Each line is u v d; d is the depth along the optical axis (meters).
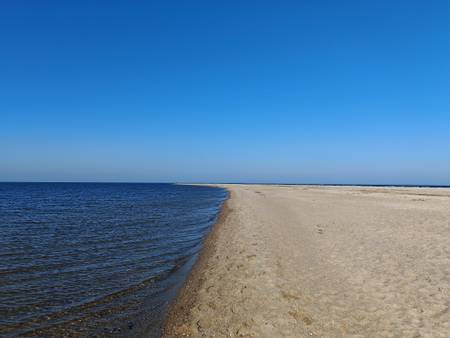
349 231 17.95
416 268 11.08
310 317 8.08
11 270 13.34
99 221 27.98
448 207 28.41
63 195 71.38
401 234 16.53
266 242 16.27
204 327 8.09
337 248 14.30
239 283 10.76
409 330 7.12
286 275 11.15
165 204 47.09
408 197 40.97
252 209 32.56
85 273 13.02
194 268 13.41
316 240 16.12
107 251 16.80
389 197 42.31
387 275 10.53
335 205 33.19
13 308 9.65
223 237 18.62
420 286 9.49
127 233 22.02
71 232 22.31
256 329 7.72
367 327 7.41
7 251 16.64
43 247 17.62
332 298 9.06
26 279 12.23
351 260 12.37
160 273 13.04
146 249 17.27
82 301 10.20
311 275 11.00
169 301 10.10
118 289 11.26
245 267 12.34
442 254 12.67
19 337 8.00
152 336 7.98
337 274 10.93
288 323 7.88
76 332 8.26
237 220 24.92
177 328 8.23
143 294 10.80
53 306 9.81
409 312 7.95
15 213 34.19
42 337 8.02
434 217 22.00
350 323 7.65
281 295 9.51
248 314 8.53
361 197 43.88
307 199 43.16
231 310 8.87
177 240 19.66
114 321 8.84
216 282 11.16
